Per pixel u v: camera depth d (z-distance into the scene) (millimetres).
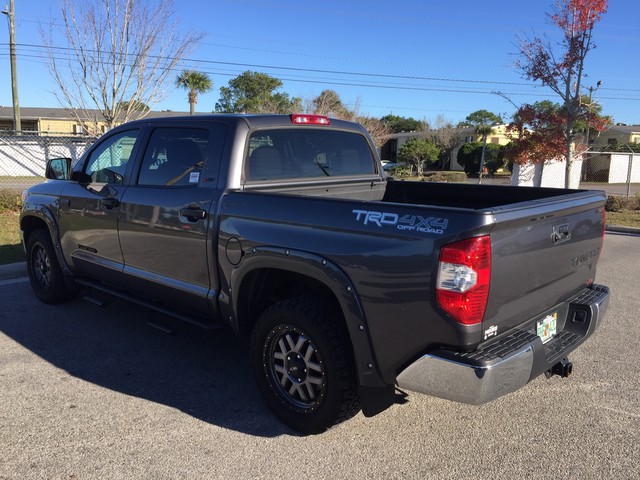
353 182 4750
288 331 3387
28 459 3105
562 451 3240
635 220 13836
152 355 4617
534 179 18906
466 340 2670
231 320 3760
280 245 3305
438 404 3830
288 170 4230
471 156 42094
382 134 33125
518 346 2840
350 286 2986
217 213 3707
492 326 2791
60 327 5234
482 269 2623
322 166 4551
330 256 3064
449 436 3410
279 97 40438
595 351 4797
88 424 3496
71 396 3871
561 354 3225
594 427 3518
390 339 2898
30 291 6410
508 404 3834
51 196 5406
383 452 3229
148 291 4453
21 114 46500
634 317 5738
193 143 4070
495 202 4441
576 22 14383
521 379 2832
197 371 4324
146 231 4250
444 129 50156
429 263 2688
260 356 3559
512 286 2855
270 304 3803
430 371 2764
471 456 3188
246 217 3520
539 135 15688
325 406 3232
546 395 3965
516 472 3029
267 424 3539
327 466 3080
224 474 2992
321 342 3170
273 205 3402
